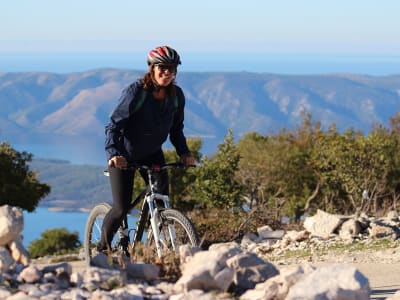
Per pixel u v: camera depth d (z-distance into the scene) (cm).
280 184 4325
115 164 645
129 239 680
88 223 732
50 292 458
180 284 473
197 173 3594
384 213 3209
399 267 996
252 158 4334
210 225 1961
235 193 3550
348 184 3872
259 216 2109
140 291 464
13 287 469
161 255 589
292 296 423
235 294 471
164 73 636
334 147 3969
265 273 488
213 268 473
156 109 651
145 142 661
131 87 643
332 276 438
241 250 500
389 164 3809
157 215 643
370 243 1404
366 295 431
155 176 671
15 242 512
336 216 1559
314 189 4388
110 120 652
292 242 1523
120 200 670
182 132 700
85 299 449
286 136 4703
